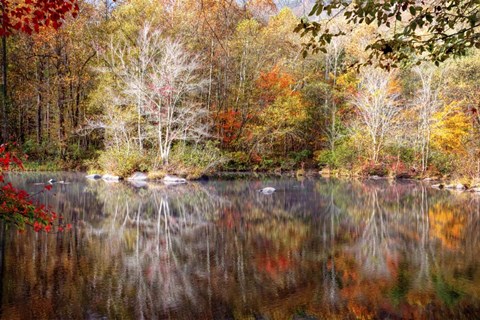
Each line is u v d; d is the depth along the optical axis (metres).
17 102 30.12
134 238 10.33
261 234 11.05
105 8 30.72
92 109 31.39
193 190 20.50
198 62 27.39
